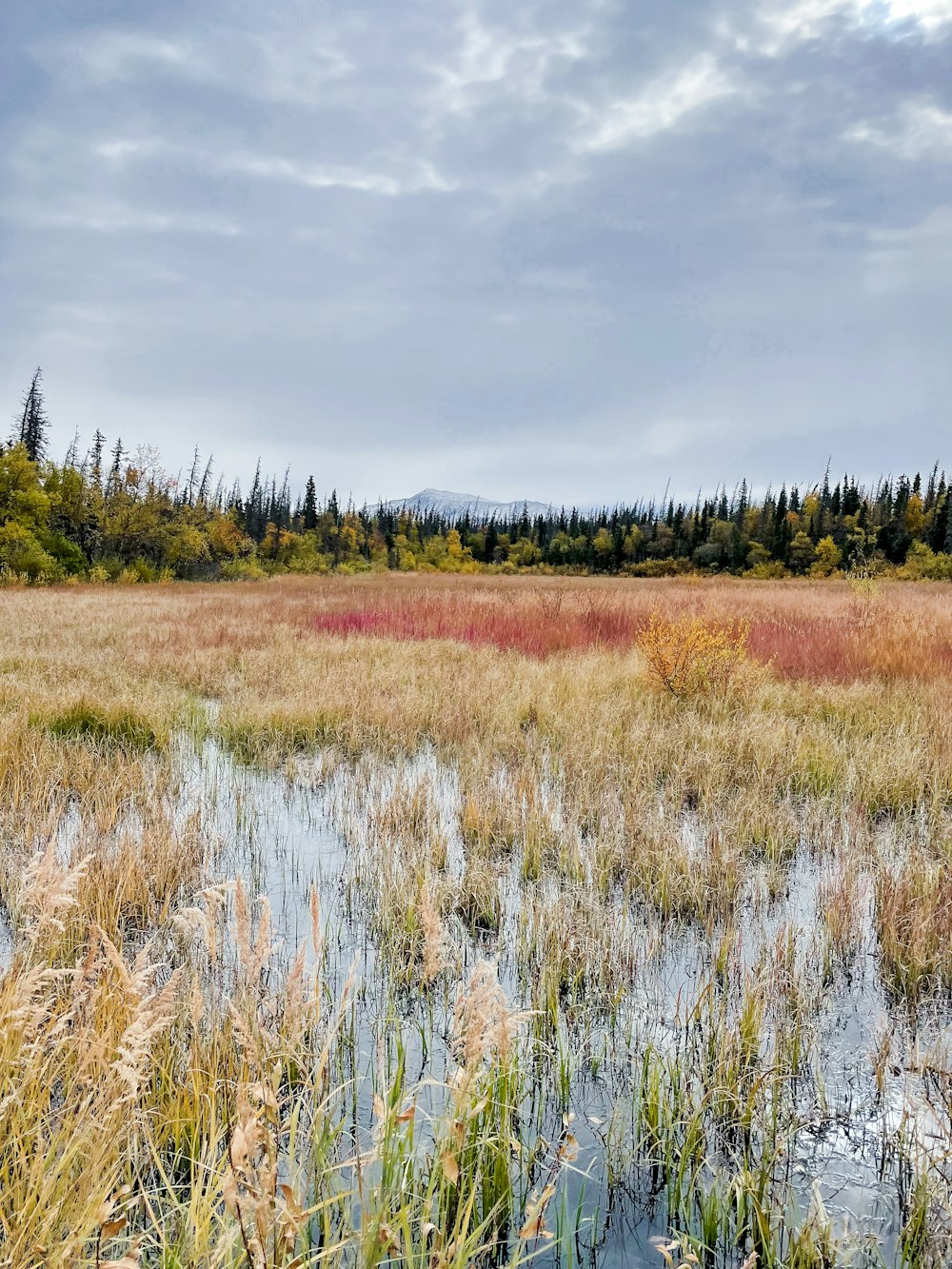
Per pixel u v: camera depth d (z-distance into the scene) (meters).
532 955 3.64
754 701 8.11
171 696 8.59
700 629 8.68
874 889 4.20
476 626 13.97
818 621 13.95
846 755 6.40
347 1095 2.66
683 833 5.13
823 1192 2.36
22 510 38.50
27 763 5.98
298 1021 2.18
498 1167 2.24
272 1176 1.58
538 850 4.71
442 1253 1.74
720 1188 2.35
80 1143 1.86
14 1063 2.01
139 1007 1.93
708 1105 2.63
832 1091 2.78
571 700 8.18
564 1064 2.82
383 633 14.05
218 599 24.45
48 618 16.66
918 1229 2.16
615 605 18.05
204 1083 2.47
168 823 4.92
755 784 5.78
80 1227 1.70
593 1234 2.22
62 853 4.64
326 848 5.03
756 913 4.12
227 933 3.74
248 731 7.51
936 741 6.48
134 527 46.47
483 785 5.80
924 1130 2.53
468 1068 1.94
